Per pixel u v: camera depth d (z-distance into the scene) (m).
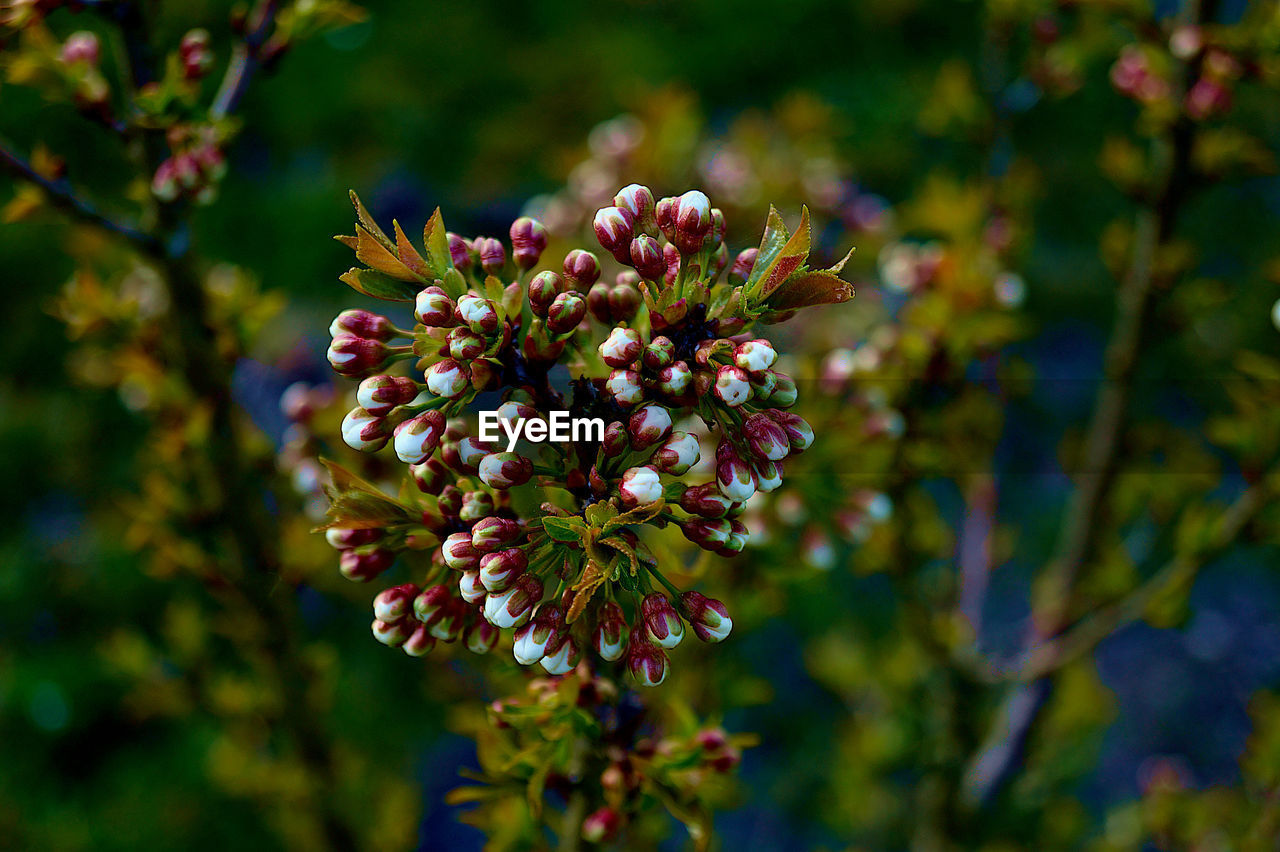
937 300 0.67
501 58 2.73
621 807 0.55
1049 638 0.90
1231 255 2.18
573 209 0.91
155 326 0.66
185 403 0.66
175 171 0.60
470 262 0.52
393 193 2.42
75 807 1.46
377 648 1.62
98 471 1.83
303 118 2.52
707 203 0.50
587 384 0.52
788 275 0.50
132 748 1.56
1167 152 0.75
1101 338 2.14
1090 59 0.84
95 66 0.61
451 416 0.51
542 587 0.51
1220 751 1.68
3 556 1.70
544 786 0.57
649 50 2.72
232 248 2.20
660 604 0.50
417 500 0.53
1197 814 0.92
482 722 0.60
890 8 2.65
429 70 2.67
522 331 0.51
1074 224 2.29
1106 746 1.67
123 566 1.70
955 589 0.89
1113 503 0.87
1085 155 2.29
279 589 0.71
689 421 0.60
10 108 1.99
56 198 0.60
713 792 0.57
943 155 2.26
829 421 0.63
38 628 1.64
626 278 0.52
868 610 1.59
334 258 2.21
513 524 0.50
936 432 0.71
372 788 0.96
